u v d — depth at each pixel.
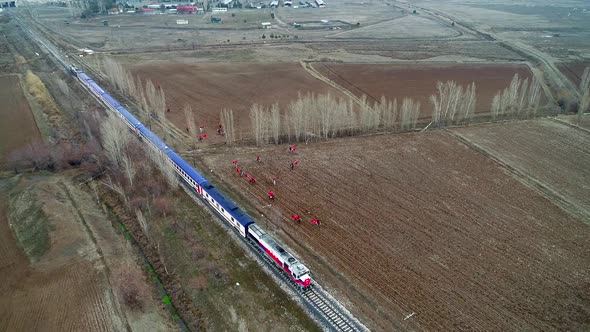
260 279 49.31
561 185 71.19
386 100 110.69
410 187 69.31
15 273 48.59
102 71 132.50
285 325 43.12
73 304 44.19
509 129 94.38
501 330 42.66
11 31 191.12
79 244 52.88
